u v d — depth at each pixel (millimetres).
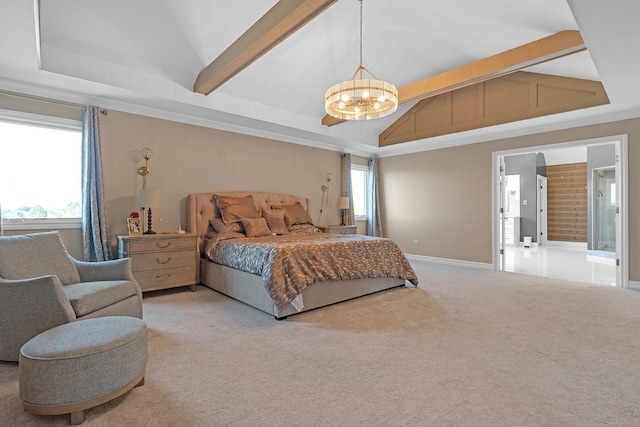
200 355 2316
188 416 1635
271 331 2781
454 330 2789
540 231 9844
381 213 7406
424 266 5926
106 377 1658
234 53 3320
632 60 2811
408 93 4754
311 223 5555
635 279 4328
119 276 2746
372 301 3688
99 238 3777
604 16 2182
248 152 5340
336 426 1561
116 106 4047
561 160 9773
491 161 5703
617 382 1949
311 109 5344
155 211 4367
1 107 3379
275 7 2754
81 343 1658
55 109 3686
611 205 7152
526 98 4809
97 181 3809
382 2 3516
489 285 4457
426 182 6602
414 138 6188
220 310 3346
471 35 3828
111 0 2936
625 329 2797
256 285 3379
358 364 2186
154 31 3330
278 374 2053
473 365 2164
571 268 5926
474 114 5379
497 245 5629
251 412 1669
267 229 4641
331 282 3553
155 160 4379
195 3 3127
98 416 1635
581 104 4316
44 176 3721
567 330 2777
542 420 1599
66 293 2279
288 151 5906
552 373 2057
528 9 3035
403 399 1781
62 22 2998
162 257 3830
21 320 2064
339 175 6773
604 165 7168
